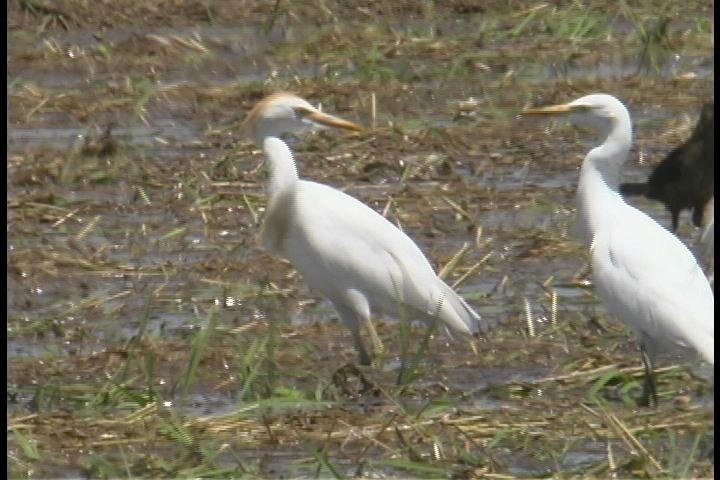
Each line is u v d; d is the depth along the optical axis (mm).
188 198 18406
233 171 19250
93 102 23031
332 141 20438
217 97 23094
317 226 13398
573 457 11250
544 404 12250
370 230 13328
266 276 15484
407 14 28297
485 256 16203
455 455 11188
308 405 12219
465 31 27094
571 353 13484
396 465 10883
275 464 11211
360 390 12641
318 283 13547
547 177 19250
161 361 13375
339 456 11328
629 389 12602
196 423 11859
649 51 24391
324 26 27406
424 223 17359
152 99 23031
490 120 21641
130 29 27438
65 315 14828
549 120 21375
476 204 18078
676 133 20609
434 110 22453
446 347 13711
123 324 14547
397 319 14453
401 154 19969
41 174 19531
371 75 23984
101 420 11969
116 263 16234
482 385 12805
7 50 25594
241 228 17406
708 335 11953
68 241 17078
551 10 27781
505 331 14070
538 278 15633
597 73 24594
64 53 25531
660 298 12195
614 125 13273
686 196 15336
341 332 14172
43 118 22484
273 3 28578
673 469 10875
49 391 12562
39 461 11352
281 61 25375
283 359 13383
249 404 12164
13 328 14461
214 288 15461
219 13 28172
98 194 18938
